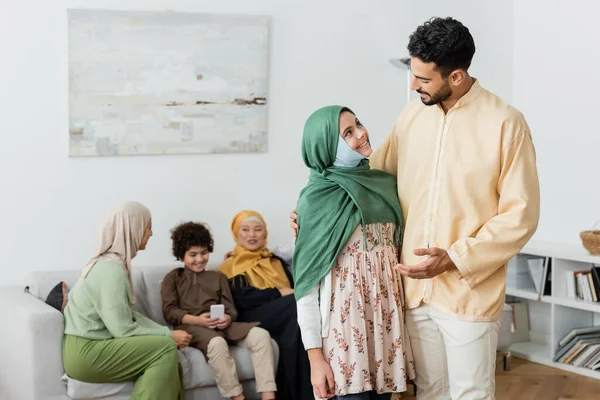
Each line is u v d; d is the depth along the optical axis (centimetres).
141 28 450
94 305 361
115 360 357
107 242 374
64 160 441
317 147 245
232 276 433
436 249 230
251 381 400
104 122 447
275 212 490
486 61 550
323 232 238
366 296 241
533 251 497
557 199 533
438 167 243
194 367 384
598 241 457
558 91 528
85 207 446
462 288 237
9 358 376
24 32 430
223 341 387
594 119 505
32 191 436
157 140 458
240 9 475
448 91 238
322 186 244
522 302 539
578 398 423
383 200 251
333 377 239
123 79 449
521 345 523
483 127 238
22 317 359
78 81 440
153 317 422
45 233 439
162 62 456
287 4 487
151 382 357
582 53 511
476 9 542
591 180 509
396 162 268
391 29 514
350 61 505
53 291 391
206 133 468
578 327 495
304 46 493
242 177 480
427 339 249
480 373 238
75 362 354
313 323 241
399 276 250
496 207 240
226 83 471
